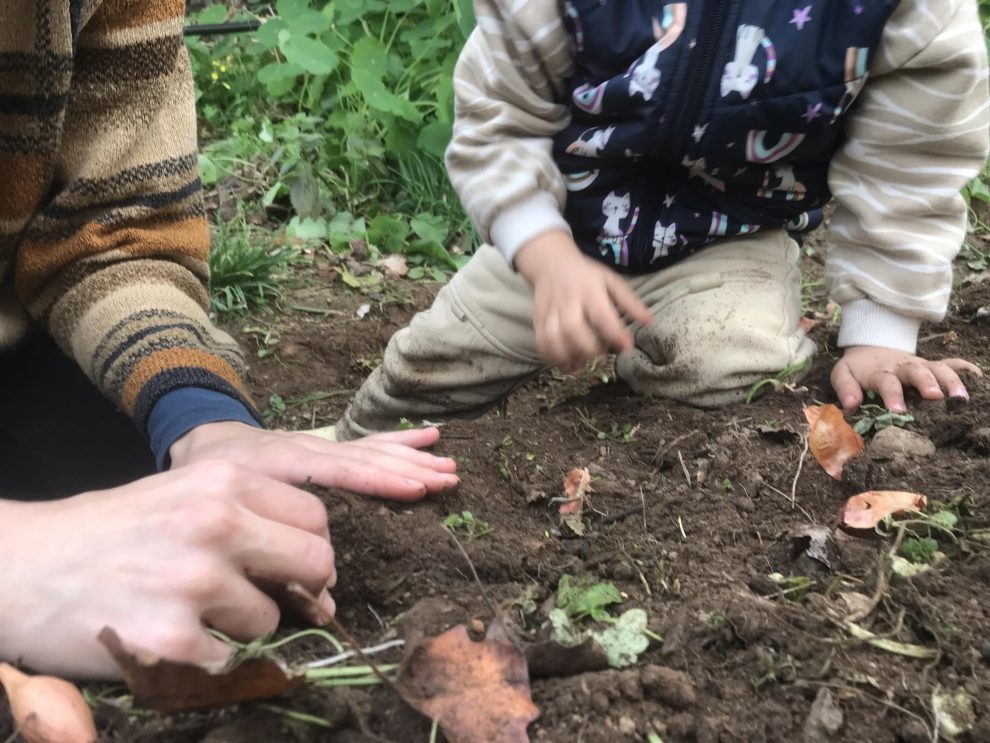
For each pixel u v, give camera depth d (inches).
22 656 34.9
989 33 134.2
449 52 136.3
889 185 65.9
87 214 56.7
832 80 61.2
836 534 48.2
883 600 42.6
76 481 67.0
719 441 57.4
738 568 45.8
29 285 56.6
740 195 68.1
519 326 75.7
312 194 123.6
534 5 63.7
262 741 33.9
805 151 65.2
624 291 58.7
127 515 36.6
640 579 44.9
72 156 56.5
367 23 147.6
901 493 49.3
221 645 34.9
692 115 62.4
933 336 79.0
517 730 34.3
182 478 38.4
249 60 149.9
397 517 47.4
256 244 116.0
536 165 65.7
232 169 130.0
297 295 108.3
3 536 36.3
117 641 30.3
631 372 70.2
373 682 37.0
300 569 37.4
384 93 126.4
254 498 38.8
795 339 68.4
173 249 59.4
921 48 60.7
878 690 37.9
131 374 50.5
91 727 33.4
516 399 87.1
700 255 70.3
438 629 39.8
